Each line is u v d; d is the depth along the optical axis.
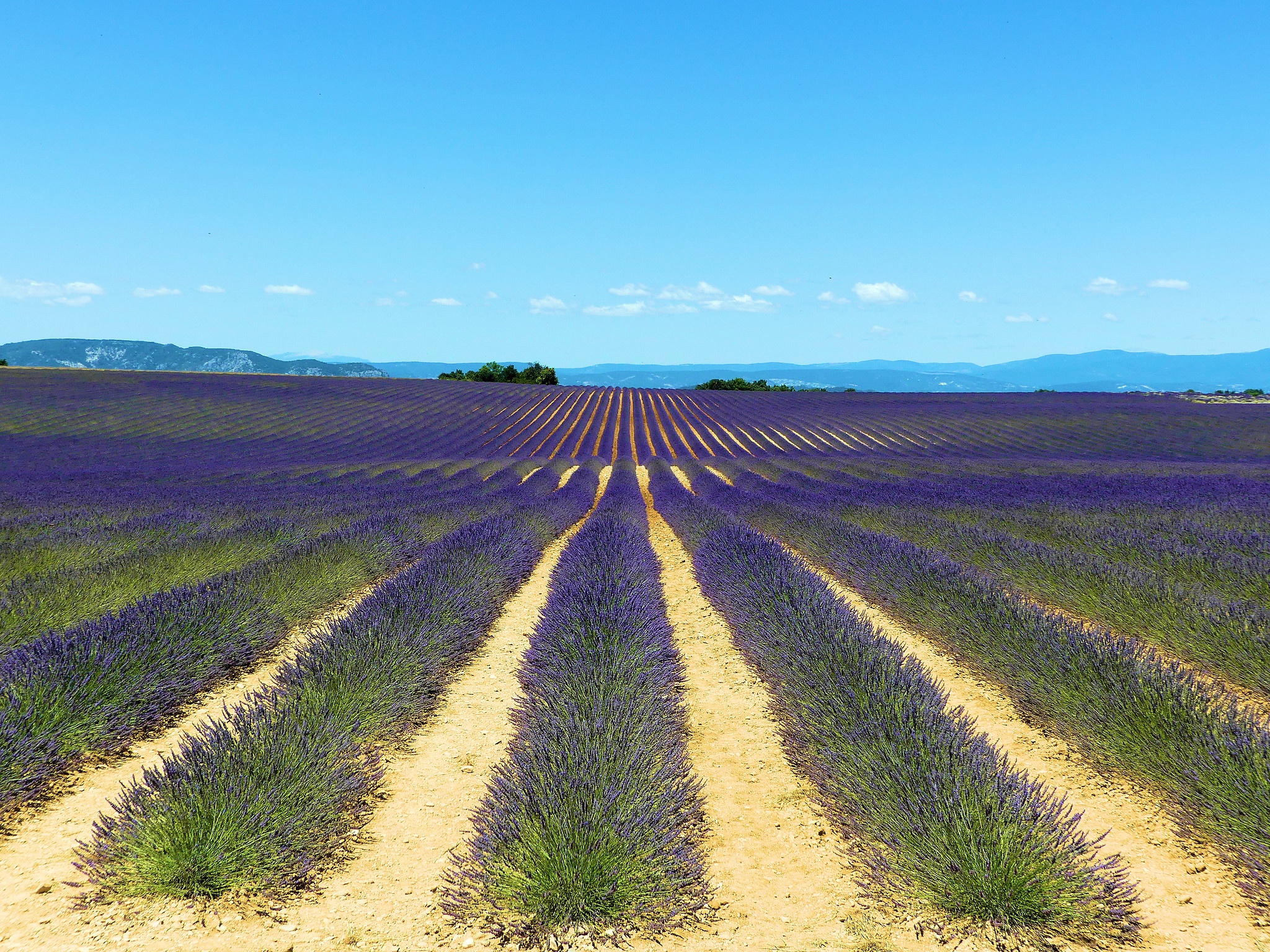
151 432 47.00
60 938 2.78
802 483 23.05
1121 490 18.08
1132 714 4.23
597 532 11.47
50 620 6.18
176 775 3.46
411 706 5.08
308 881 3.21
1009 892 2.84
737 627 7.21
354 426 53.47
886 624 7.80
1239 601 6.46
